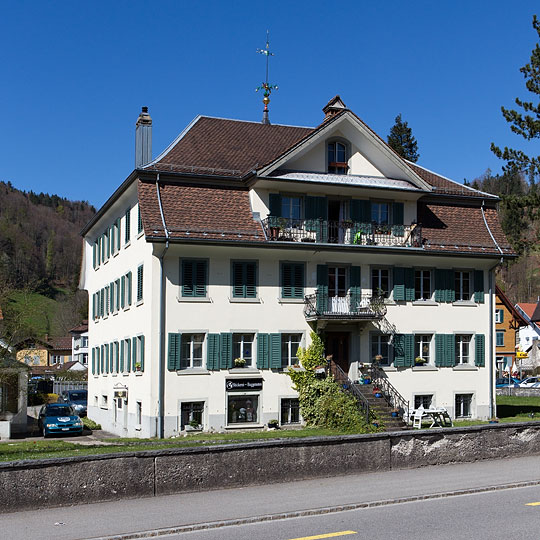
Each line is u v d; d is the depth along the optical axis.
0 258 118.62
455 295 33.56
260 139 35.19
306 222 30.91
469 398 33.34
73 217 187.00
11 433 34.88
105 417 36.72
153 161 30.75
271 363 29.80
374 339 32.03
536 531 11.16
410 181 32.72
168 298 28.58
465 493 14.55
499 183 133.88
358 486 15.00
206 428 28.66
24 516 12.35
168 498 13.82
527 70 35.47
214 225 29.16
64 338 106.25
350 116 31.38
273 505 13.16
